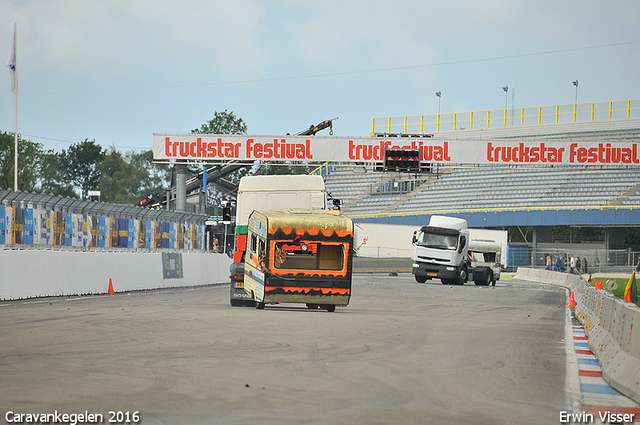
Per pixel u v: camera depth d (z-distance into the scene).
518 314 27.41
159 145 59.41
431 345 16.06
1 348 13.71
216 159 59.66
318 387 10.40
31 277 28.06
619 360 12.44
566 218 80.12
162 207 74.31
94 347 14.00
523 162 60.19
